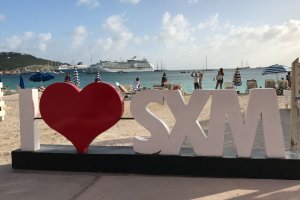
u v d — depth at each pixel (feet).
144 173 20.35
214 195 17.15
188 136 19.79
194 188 18.07
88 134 20.80
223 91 19.34
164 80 90.68
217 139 19.52
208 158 19.60
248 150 19.30
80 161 20.97
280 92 79.46
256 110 19.13
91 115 20.63
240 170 19.35
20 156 21.63
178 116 19.86
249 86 85.56
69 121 20.89
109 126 20.52
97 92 20.48
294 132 21.20
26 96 21.36
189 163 19.81
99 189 18.25
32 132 21.52
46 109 21.04
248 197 16.81
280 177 19.07
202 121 42.73
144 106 20.13
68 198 17.21
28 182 19.57
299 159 18.90
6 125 43.50
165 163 20.06
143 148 20.30
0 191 18.37
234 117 19.35
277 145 19.08
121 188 18.31
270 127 19.07
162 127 20.03
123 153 20.63
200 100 19.58
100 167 20.79
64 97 20.83
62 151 21.50
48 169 21.38
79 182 19.36
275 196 16.85
